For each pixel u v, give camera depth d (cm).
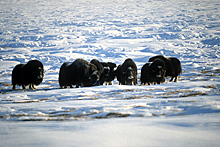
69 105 3581
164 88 5384
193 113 2606
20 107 3550
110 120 2336
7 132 1861
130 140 1420
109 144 1340
